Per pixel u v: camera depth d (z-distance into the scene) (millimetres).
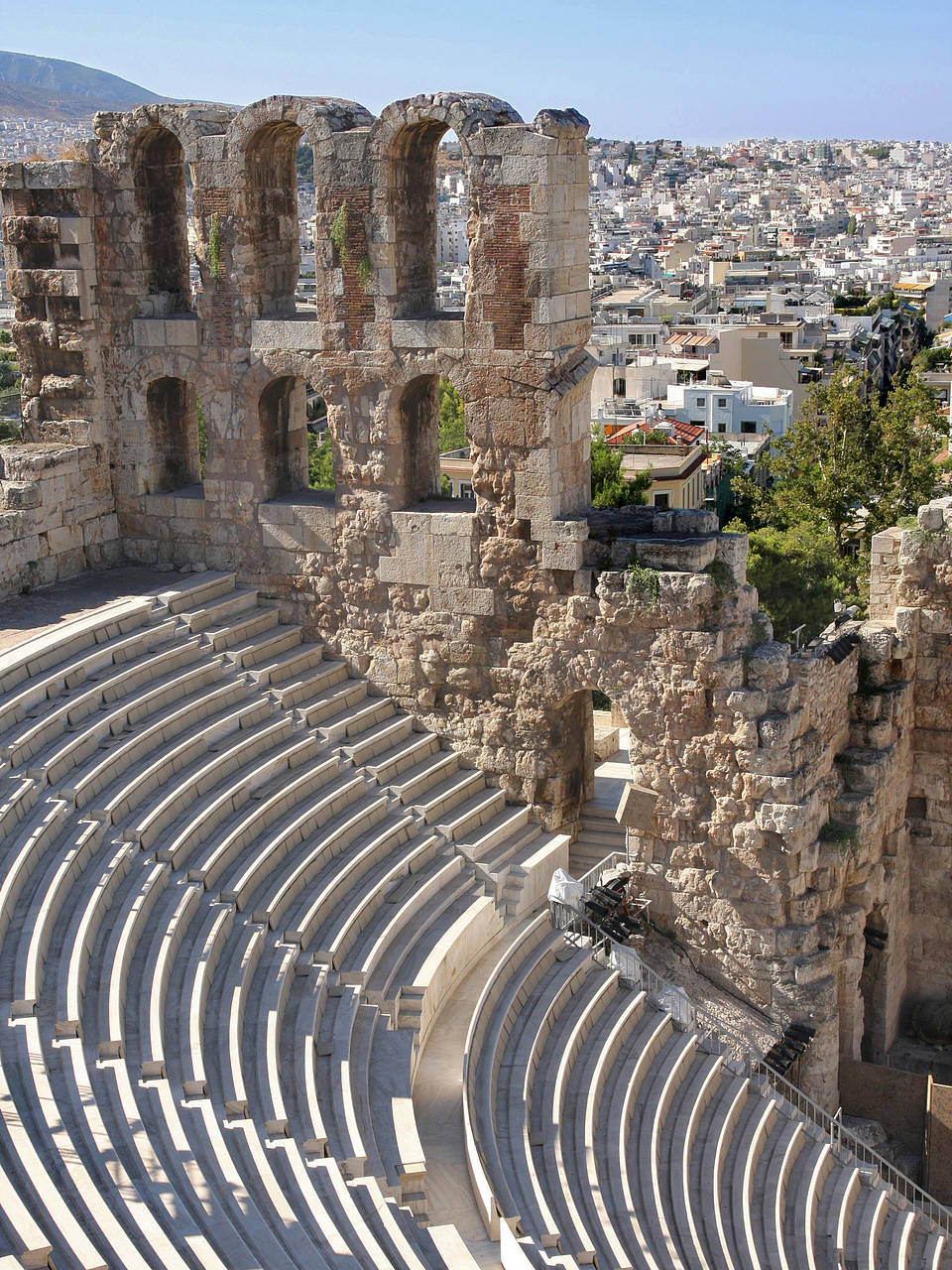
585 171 37375
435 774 39594
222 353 40219
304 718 38312
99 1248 19469
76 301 40750
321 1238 22469
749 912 38062
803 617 62906
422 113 36469
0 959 25609
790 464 84750
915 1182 38875
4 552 38594
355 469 39656
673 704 37281
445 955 33844
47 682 33562
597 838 41469
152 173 40938
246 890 31953
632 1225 28078
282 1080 27578
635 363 148875
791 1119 35250
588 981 35656
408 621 40125
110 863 29625
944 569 41594
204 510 41656
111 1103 23344
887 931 42344
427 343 37781
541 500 37531
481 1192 27000
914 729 43000
